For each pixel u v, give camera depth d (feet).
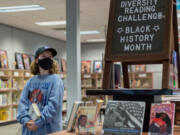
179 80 8.32
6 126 36.50
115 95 7.48
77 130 7.07
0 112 37.88
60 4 29.17
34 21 37.60
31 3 28.76
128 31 7.67
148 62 8.13
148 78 50.24
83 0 27.63
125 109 6.51
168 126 6.15
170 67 7.25
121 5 7.92
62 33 46.91
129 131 6.25
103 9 31.32
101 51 55.83
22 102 9.73
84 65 52.80
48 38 50.03
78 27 25.64
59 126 9.59
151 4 7.59
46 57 9.89
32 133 9.39
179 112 8.41
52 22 38.32
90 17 35.24
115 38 7.77
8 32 40.34
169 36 7.18
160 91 6.72
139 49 7.44
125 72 8.86
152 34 7.39
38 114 9.06
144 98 7.16
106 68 7.71
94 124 6.93
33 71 10.23
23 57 42.96
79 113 7.17
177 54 8.11
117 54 7.62
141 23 7.59
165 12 7.39
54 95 9.38
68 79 25.25
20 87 42.09
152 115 6.40
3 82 38.40
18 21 37.55
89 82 51.03
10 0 27.55
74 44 25.32
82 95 49.19
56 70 10.25
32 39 45.52
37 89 9.64
